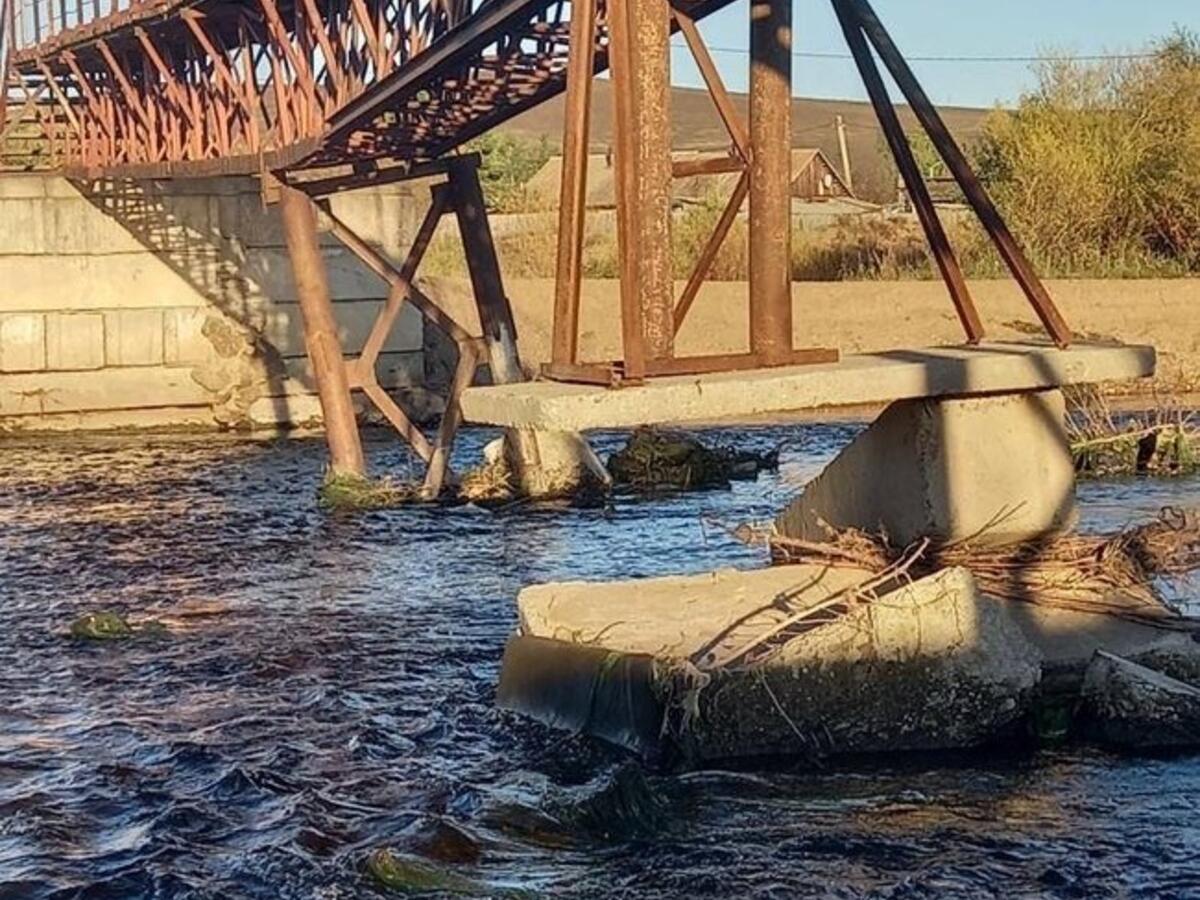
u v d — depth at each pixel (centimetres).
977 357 1373
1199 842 1045
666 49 1304
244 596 1931
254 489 2872
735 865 1031
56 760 1302
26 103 3931
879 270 4769
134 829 1142
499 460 2677
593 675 1270
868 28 1472
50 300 3841
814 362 1388
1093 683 1220
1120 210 4828
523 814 1126
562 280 1309
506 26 1841
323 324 2633
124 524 2495
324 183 2598
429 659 1596
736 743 1189
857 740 1197
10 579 2067
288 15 2622
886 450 1399
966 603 1208
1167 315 4175
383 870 1031
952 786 1146
